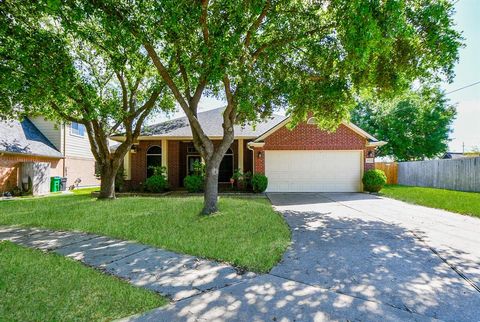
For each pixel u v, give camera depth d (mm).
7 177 13758
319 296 3088
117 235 5621
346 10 5469
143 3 5328
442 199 10820
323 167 14367
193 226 6238
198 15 5570
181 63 6695
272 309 2811
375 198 11758
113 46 6820
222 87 8602
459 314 2744
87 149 20375
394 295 3121
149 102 11125
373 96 8789
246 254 4422
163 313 2732
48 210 8398
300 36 7359
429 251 4613
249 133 15438
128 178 15141
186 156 16172
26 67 6754
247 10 6266
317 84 8258
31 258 4230
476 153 26047
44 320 2584
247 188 14594
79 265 3967
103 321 2588
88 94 8781
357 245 4922
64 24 5762
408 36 5465
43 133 17438
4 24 6137
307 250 4656
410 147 25156
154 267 3971
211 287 3322
